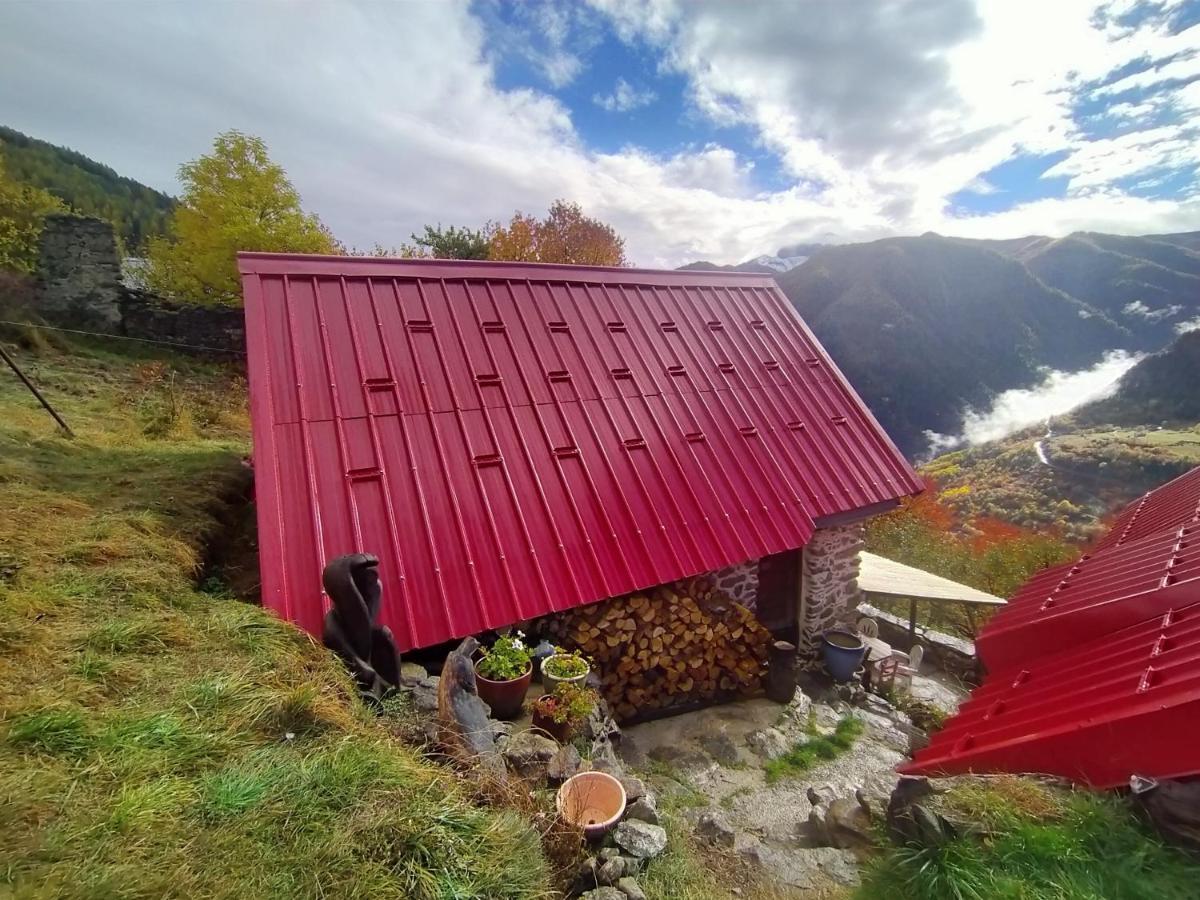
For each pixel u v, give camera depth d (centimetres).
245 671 375
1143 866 271
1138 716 315
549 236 2647
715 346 958
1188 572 517
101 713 308
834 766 656
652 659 702
